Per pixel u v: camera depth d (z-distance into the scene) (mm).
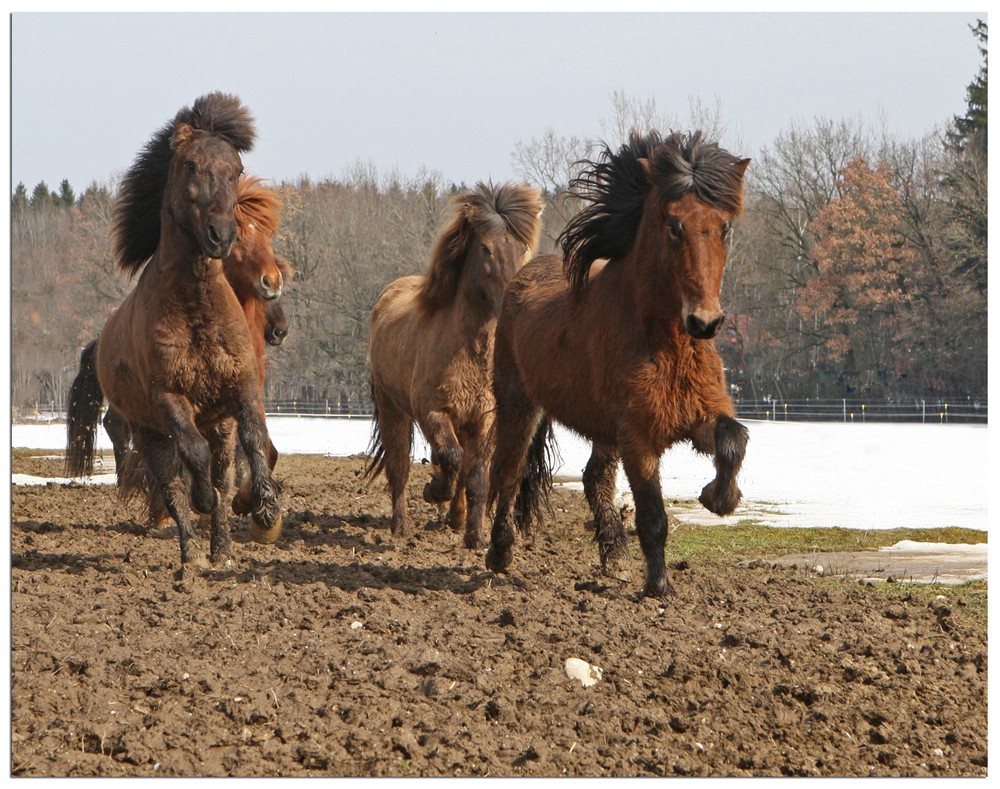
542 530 17844
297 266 93000
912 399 72875
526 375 12891
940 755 7750
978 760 7676
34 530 15961
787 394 84438
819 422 69062
